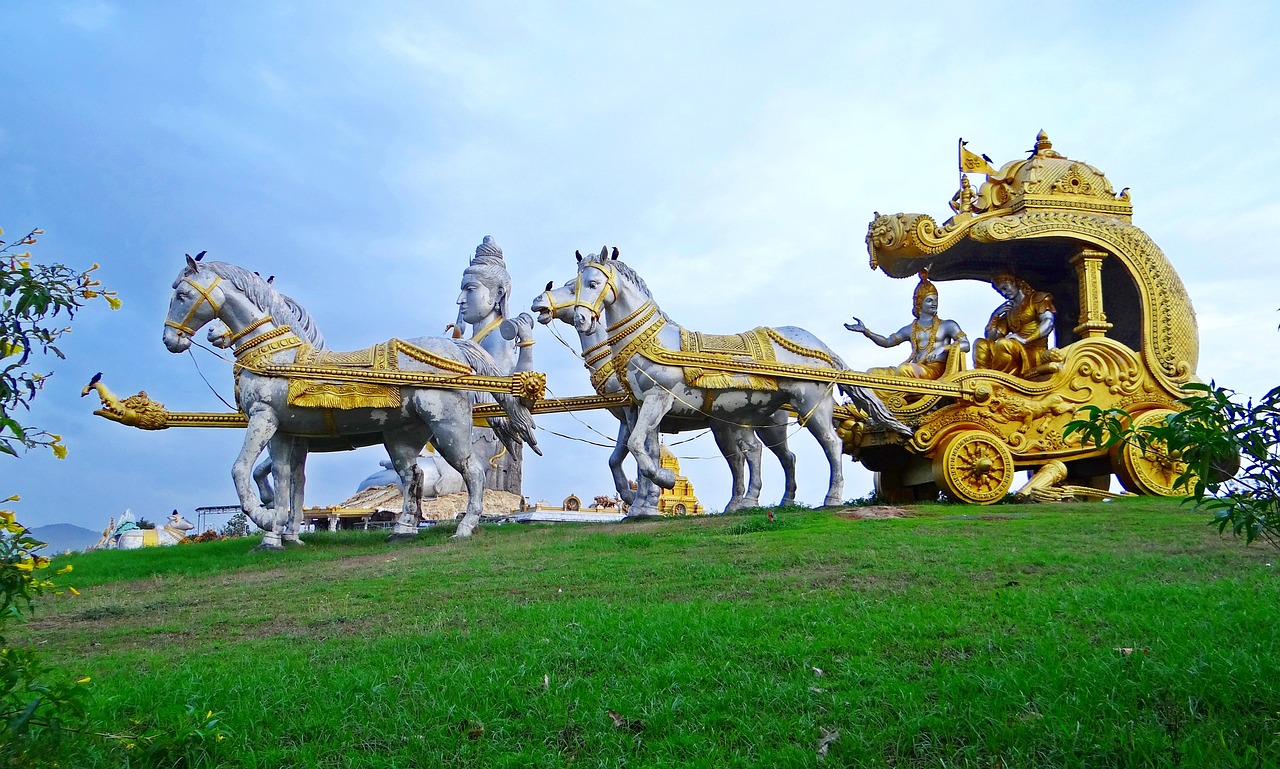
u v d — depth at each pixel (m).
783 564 11.19
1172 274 17.81
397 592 10.84
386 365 15.54
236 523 26.91
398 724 6.52
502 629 8.73
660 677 7.04
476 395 17.48
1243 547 11.23
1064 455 17.17
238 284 15.30
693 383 16.36
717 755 5.91
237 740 6.38
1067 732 5.70
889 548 11.74
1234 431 4.99
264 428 15.07
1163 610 8.08
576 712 6.60
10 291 4.89
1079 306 18.61
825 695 6.60
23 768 5.22
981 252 18.62
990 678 6.55
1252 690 6.07
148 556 15.48
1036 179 17.70
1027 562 10.66
